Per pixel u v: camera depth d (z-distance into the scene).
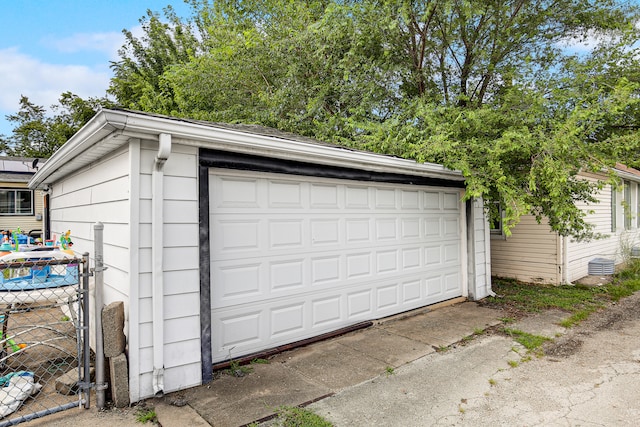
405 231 5.91
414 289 6.02
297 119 9.94
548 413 2.92
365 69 8.80
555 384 3.44
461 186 6.79
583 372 3.70
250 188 4.08
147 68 17.64
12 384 3.06
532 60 8.45
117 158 3.51
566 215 5.54
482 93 8.91
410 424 2.77
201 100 12.26
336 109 10.38
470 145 5.83
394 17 8.04
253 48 10.78
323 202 4.80
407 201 5.95
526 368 3.81
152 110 14.30
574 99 6.76
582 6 8.05
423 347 4.39
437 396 3.20
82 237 5.02
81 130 3.28
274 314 4.28
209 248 3.65
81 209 5.12
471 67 8.65
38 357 3.95
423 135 6.45
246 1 12.52
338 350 4.31
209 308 3.54
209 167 3.71
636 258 10.47
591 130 5.76
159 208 3.19
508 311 6.06
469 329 5.09
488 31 8.41
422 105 7.15
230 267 3.90
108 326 2.95
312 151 4.11
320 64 9.78
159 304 3.16
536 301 6.63
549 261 8.12
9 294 3.15
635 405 3.03
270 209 4.25
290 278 4.43
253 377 3.57
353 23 8.32
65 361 3.84
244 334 4.01
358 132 8.84
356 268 5.18
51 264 2.89
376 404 3.06
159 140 3.05
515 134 5.48
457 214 6.90
